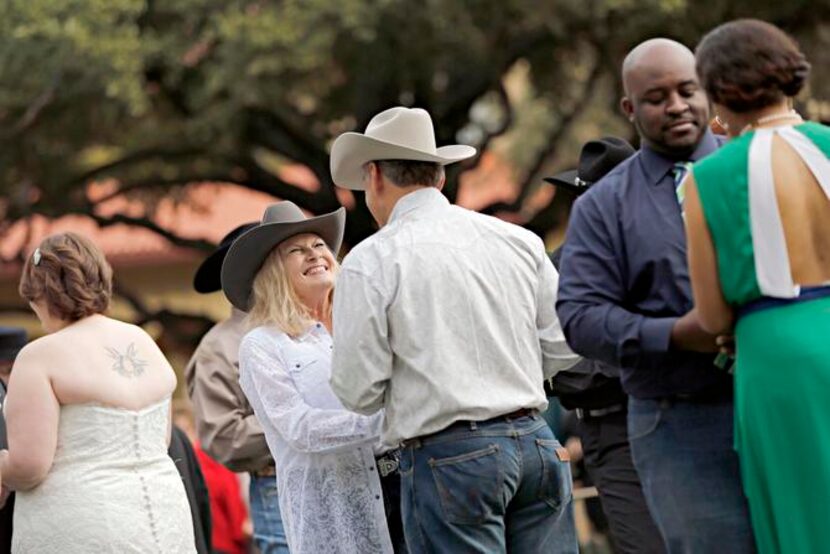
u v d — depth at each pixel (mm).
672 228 8148
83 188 30547
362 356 8844
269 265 10242
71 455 9539
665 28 25906
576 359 9289
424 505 8820
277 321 10070
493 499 8742
